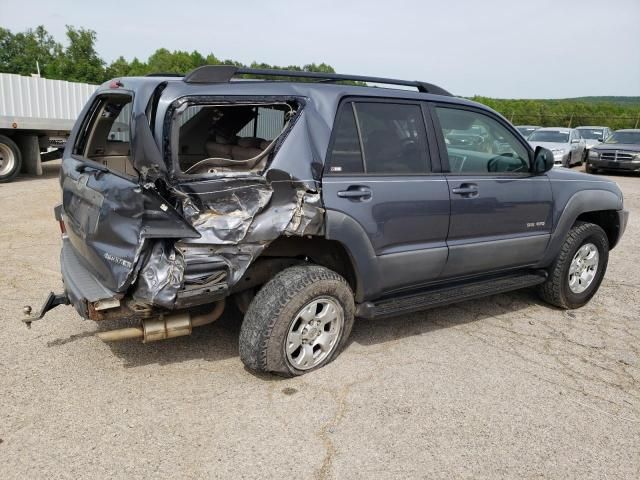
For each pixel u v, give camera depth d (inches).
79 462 107.0
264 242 127.6
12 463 105.9
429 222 156.1
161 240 119.2
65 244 160.4
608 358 165.2
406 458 113.0
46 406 125.2
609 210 213.3
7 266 222.8
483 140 173.9
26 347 153.3
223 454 111.2
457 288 172.9
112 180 123.6
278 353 134.7
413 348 165.2
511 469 111.7
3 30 2689.5
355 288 151.3
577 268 204.1
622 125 1533.0
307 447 114.6
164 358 150.4
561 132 743.1
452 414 130.0
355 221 140.6
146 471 105.3
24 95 585.9
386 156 150.4
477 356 161.9
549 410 134.1
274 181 129.3
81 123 162.7
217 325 173.6
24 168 503.8
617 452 119.0
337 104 142.4
